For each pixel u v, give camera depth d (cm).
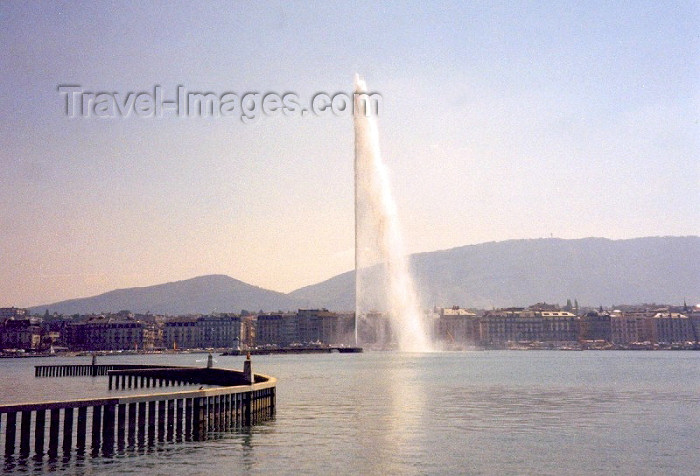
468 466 5069
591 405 8925
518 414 7919
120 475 4791
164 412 6012
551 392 10981
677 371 18100
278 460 5234
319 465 5075
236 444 5822
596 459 5325
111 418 5622
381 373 17388
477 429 6719
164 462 5153
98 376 16612
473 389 11625
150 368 12631
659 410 8350
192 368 11494
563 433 6494
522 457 5381
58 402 5375
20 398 9862
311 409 8356
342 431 6531
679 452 5597
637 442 6031
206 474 4822
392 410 8269
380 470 4944
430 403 9125
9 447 5188
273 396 7650
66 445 5422
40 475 4788
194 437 6094
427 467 5034
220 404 6500
